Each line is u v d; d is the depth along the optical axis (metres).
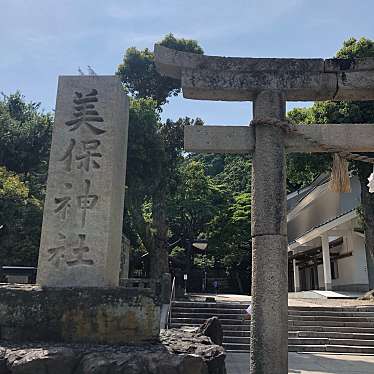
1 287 6.56
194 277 44.56
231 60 6.80
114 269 7.41
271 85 6.66
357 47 20.92
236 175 54.50
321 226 25.44
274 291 5.82
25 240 20.92
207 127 6.62
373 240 20.81
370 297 21.23
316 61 6.77
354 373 10.14
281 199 6.21
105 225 7.09
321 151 6.73
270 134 6.43
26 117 30.67
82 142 7.46
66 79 7.80
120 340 6.26
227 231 39.44
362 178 21.12
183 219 40.44
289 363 11.42
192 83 6.66
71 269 6.93
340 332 15.05
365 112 19.92
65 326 6.28
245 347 13.61
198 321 15.52
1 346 5.83
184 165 38.09
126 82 25.56
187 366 5.34
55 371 5.18
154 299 6.53
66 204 7.20
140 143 20.12
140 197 21.28
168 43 25.94
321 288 31.30
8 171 24.44
